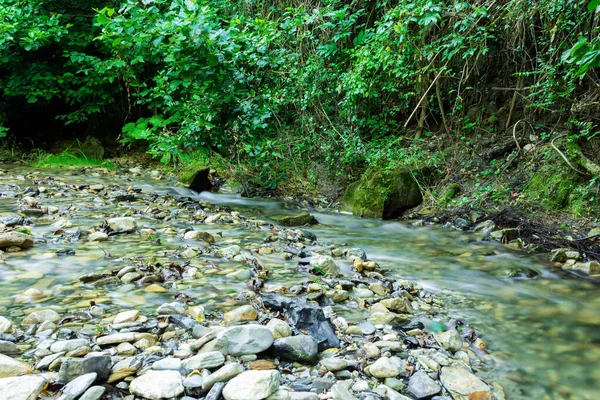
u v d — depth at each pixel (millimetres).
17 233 3475
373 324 2553
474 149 6699
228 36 5078
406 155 6734
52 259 3248
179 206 5504
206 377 1801
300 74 7102
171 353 2037
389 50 6160
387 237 4902
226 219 4965
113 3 9031
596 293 3340
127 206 5277
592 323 2803
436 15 5559
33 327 2188
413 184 6133
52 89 8648
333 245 4367
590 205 5156
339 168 7078
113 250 3535
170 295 2729
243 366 1950
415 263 3959
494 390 2061
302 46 7551
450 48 6613
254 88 6047
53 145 9547
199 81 5723
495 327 2715
